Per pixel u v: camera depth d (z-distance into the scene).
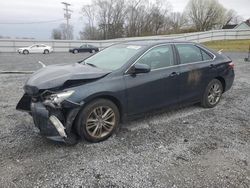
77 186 3.08
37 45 33.78
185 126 4.88
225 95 7.20
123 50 4.97
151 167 3.49
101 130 4.20
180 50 5.31
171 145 4.12
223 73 6.05
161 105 4.94
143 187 3.08
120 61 4.59
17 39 36.78
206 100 5.84
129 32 67.75
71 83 3.91
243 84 8.73
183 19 78.50
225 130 4.75
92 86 4.00
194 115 5.48
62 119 3.86
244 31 39.09
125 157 3.73
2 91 7.32
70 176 3.26
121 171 3.38
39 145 4.02
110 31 67.81
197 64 5.51
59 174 3.29
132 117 4.61
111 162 3.59
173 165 3.55
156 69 4.80
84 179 3.21
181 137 4.41
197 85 5.52
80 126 3.97
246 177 3.31
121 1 66.44
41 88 3.84
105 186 3.09
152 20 68.75
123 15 67.12
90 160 3.63
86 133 4.03
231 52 23.98
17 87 7.86
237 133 4.63
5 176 3.24
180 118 5.28
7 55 27.08
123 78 4.34
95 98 4.06
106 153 3.83
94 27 71.25
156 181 3.20
